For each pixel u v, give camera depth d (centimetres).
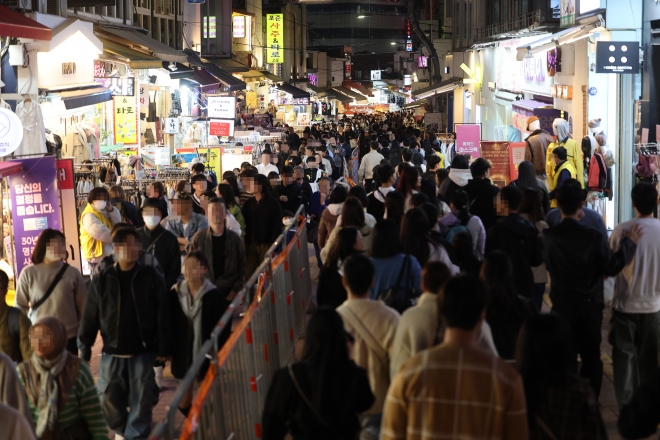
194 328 636
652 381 364
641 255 629
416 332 450
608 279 644
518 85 2795
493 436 327
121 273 625
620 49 1539
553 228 616
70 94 1736
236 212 1018
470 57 4094
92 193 957
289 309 870
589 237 601
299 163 1889
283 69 7300
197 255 633
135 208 1122
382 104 10762
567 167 1085
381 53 13250
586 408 354
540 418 357
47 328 457
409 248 627
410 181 979
